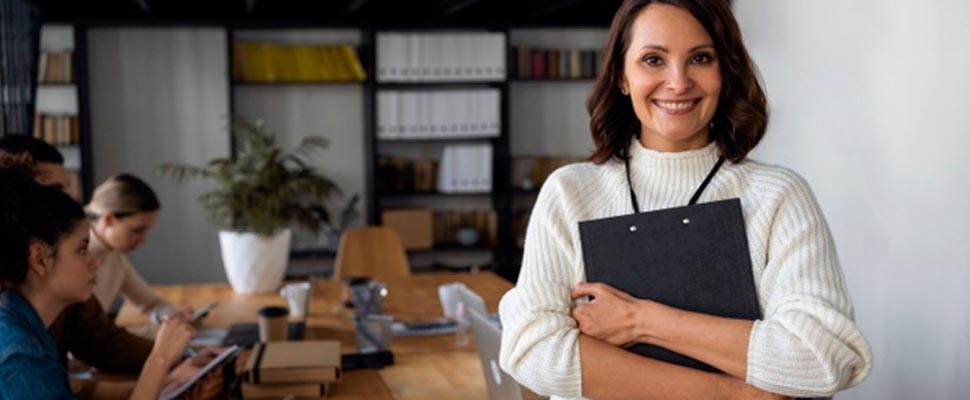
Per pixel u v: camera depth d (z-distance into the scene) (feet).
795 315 4.24
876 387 11.39
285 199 16.71
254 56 23.17
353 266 17.21
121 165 22.98
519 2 23.12
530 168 25.03
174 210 23.30
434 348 10.97
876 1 11.02
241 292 14.75
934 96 10.03
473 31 24.26
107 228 12.03
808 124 12.68
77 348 10.12
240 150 23.24
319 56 23.52
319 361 9.11
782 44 13.24
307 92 24.07
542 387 4.62
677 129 4.61
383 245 17.44
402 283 15.64
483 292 14.65
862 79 11.40
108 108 22.80
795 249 4.49
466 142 25.23
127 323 12.84
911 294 10.59
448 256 25.45
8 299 6.75
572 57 24.63
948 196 9.85
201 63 23.06
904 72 10.57
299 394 8.94
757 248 4.56
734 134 4.79
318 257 23.76
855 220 11.70
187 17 22.36
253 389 8.94
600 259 4.66
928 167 10.18
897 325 10.88
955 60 9.64
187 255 23.49
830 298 4.31
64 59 21.99
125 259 13.07
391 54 23.32
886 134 10.96
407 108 23.59
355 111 24.32
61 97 22.53
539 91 25.32
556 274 4.87
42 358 6.63
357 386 9.36
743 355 4.26
